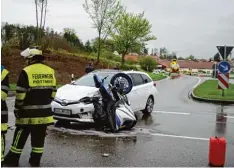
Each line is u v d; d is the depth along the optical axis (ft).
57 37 117.80
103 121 29.86
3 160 18.95
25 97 19.11
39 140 19.81
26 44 98.99
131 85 35.29
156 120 37.47
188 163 21.83
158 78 133.59
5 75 17.56
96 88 32.45
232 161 22.56
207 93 65.21
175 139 28.43
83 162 21.11
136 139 27.81
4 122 17.92
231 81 138.31
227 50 57.41
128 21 126.41
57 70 86.58
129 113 31.12
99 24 108.27
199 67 380.58
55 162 20.83
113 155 22.93
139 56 195.83
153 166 20.95
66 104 30.19
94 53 139.95
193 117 40.11
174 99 59.93
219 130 32.78
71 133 28.81
